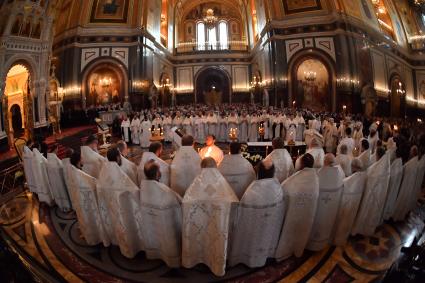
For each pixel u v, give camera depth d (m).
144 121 12.45
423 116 28.27
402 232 4.16
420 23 28.72
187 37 32.19
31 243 4.03
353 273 3.21
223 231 3.04
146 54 21.55
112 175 3.46
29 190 6.48
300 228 3.42
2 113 10.06
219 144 12.84
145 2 21.34
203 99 30.38
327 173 3.45
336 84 19.03
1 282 2.95
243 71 30.16
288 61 19.95
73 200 3.97
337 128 11.35
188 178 4.03
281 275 3.20
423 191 6.04
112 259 3.59
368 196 3.85
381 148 4.42
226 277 3.17
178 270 3.33
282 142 4.31
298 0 19.80
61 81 20.28
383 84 22.45
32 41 11.12
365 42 20.28
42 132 12.09
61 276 3.25
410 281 2.13
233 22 32.25
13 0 9.70
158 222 3.25
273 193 3.11
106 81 20.56
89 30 20.27
